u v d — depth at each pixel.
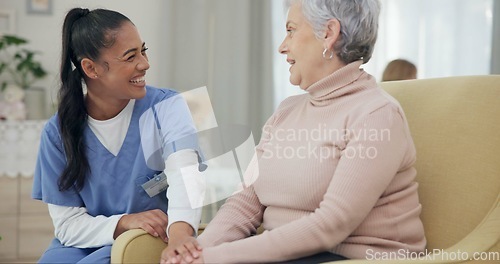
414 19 5.55
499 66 5.61
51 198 1.94
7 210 4.02
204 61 5.18
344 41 1.73
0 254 4.01
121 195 1.96
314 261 1.65
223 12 5.21
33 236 4.07
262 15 5.30
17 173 4.03
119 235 1.81
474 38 5.61
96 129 1.94
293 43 1.79
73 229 1.90
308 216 1.58
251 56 5.33
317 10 1.72
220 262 1.57
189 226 1.77
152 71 5.14
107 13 1.91
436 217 1.79
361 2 1.71
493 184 1.73
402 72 3.65
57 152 1.94
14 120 4.19
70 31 1.91
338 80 1.74
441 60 5.59
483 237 1.63
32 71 4.64
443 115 1.89
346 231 1.57
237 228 1.84
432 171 1.84
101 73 1.87
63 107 1.91
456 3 5.58
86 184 1.94
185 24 5.15
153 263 1.73
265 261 1.56
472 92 1.87
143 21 5.12
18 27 4.84
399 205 1.69
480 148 1.78
